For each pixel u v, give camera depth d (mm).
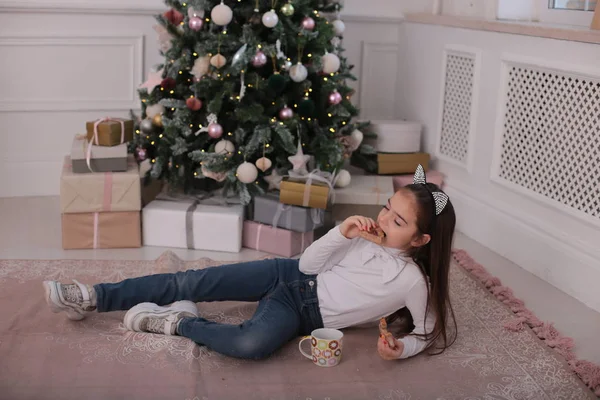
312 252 2107
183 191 3254
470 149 3246
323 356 1974
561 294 2631
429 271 2041
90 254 2852
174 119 2967
